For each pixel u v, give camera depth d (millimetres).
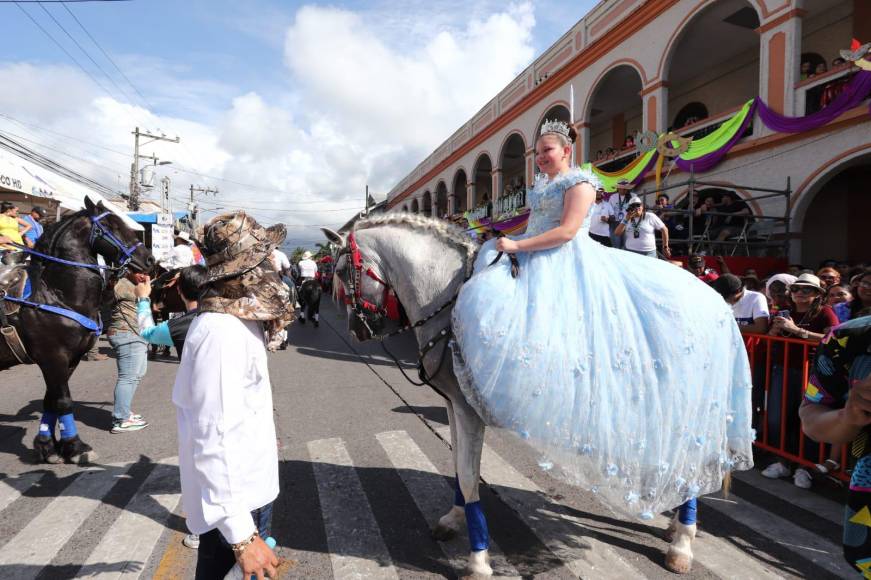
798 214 9523
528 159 18500
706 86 15406
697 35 13172
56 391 4176
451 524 2984
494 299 2209
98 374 7738
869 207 11391
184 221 28781
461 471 2521
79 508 3439
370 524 3215
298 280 15828
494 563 2764
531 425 2137
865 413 1393
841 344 1561
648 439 2131
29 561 2822
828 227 11930
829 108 8742
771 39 10016
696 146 11344
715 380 2262
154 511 3396
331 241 3012
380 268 2832
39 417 5629
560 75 16234
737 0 11180
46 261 4137
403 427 5172
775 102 9953
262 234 1757
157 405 6031
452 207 26219
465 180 27891
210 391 1555
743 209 10430
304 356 9266
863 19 11266
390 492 3682
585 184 2236
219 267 1687
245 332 1682
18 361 4094
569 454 2170
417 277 2682
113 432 5027
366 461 4277
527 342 2115
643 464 2146
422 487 3760
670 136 10820
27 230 8586
